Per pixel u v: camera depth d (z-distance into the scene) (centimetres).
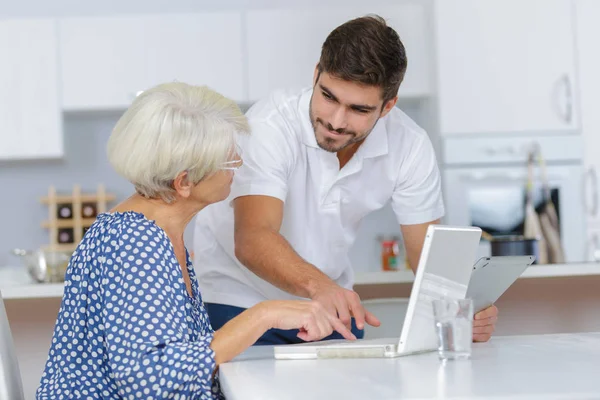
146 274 158
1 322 182
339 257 260
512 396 118
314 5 540
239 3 538
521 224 481
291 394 124
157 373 152
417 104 546
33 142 498
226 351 161
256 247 216
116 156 170
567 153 489
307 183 245
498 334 314
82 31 498
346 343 179
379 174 249
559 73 490
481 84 488
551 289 314
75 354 164
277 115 239
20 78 496
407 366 151
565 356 161
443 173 486
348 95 204
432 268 166
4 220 538
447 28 488
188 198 177
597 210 487
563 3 490
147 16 498
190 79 498
